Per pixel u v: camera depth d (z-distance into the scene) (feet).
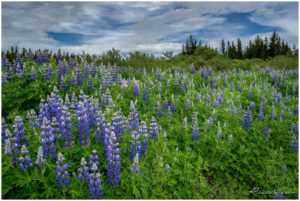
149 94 26.86
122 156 14.52
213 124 20.66
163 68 49.44
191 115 22.98
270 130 19.98
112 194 12.20
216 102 25.43
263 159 18.11
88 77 25.96
